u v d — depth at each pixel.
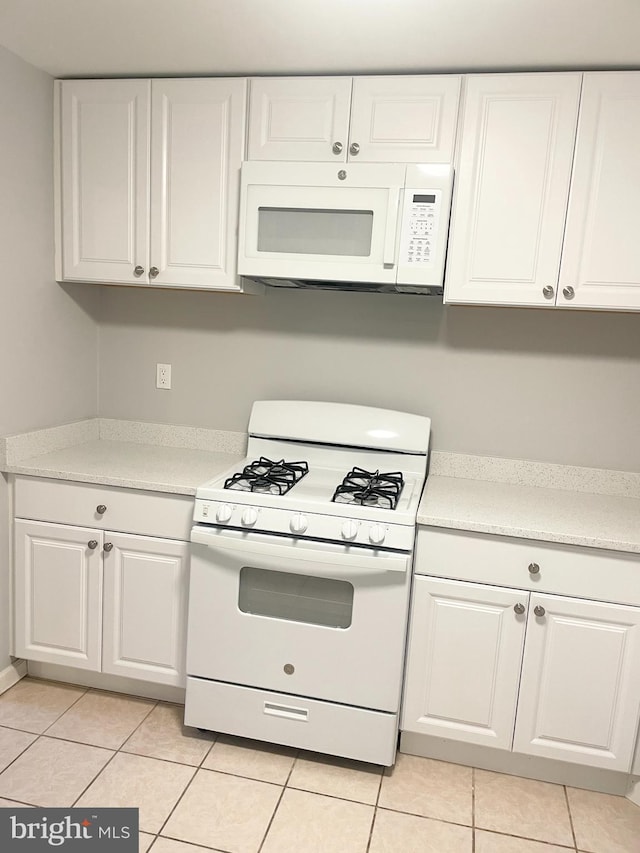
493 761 2.14
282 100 2.17
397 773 2.11
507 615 1.99
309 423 2.49
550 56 1.94
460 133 2.07
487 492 2.32
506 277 2.09
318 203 2.12
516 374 2.43
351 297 2.53
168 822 1.84
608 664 1.94
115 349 2.79
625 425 2.37
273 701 2.11
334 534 1.96
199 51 2.06
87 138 2.34
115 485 2.23
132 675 2.32
